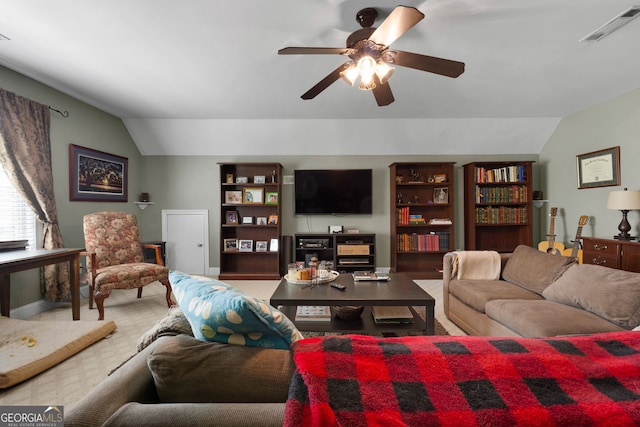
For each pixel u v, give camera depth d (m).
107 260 3.02
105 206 3.83
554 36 2.16
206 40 2.21
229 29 2.07
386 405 0.59
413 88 3.13
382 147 4.54
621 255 2.84
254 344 0.82
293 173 4.62
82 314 2.81
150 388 0.78
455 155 4.62
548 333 1.52
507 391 0.62
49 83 2.96
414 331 1.99
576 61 2.54
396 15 1.38
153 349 0.78
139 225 4.50
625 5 1.84
